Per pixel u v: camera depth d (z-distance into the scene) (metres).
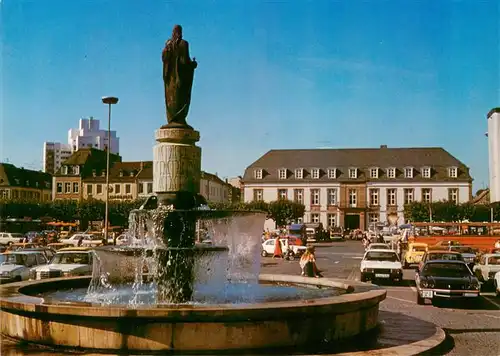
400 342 10.25
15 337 9.92
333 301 10.01
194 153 12.75
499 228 47.78
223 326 9.04
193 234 12.36
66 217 86.50
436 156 102.44
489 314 16.61
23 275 21.98
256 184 104.00
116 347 9.03
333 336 9.91
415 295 21.98
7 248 43.22
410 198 100.38
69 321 9.29
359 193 101.56
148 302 12.36
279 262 40.59
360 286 13.55
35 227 75.69
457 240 43.88
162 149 12.62
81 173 102.50
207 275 12.23
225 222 12.70
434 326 11.89
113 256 12.50
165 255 11.96
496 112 38.12
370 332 11.05
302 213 94.12
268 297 13.48
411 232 58.75
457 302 19.50
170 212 12.14
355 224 101.62
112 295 13.66
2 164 106.19
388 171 101.88
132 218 12.61
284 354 9.13
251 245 13.34
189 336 8.97
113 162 109.81
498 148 39.03
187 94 12.95
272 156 106.75
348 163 103.75
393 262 26.67
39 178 113.69
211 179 103.12
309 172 103.75
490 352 10.35
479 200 102.88
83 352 9.10
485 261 25.06
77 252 22.41
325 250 58.03
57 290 14.70
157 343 8.95
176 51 12.85
